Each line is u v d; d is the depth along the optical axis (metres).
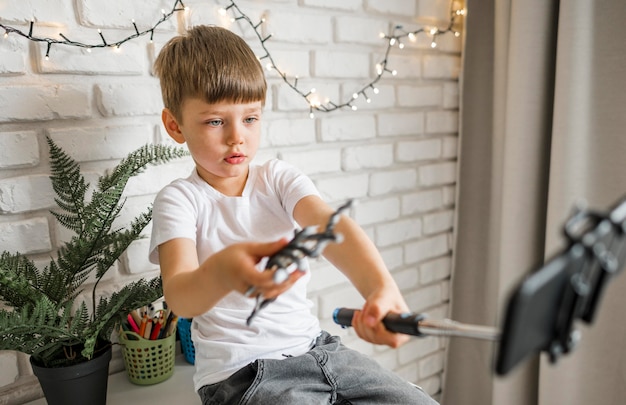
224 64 0.90
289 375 0.89
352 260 0.80
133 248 1.13
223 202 0.98
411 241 1.63
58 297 0.93
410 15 1.48
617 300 1.31
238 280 0.57
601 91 1.28
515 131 1.40
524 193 1.41
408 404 0.88
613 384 1.34
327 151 1.38
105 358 0.95
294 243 0.52
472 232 1.68
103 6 1.02
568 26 1.25
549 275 0.35
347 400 0.91
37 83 0.98
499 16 1.49
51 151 0.96
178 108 0.94
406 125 1.54
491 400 1.68
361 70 1.41
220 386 0.88
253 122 0.95
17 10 0.94
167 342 1.08
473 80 1.60
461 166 1.64
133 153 1.04
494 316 1.62
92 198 0.99
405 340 0.63
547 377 1.39
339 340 1.03
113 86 1.06
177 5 1.10
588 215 0.38
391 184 1.53
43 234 1.02
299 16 1.27
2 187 0.97
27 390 1.06
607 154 1.29
